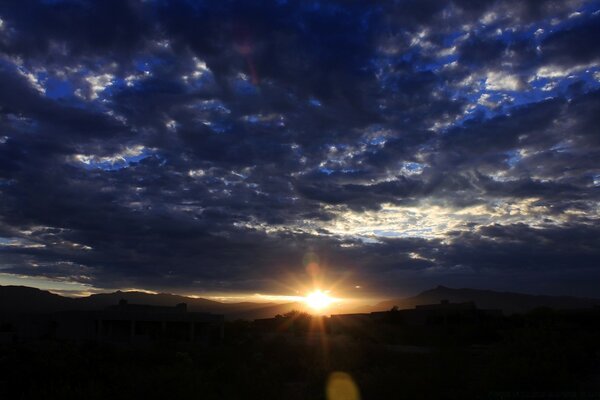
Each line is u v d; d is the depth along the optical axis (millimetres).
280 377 23656
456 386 18562
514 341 30797
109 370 19922
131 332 64812
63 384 17594
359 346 30656
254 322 94688
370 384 17859
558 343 29578
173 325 66500
